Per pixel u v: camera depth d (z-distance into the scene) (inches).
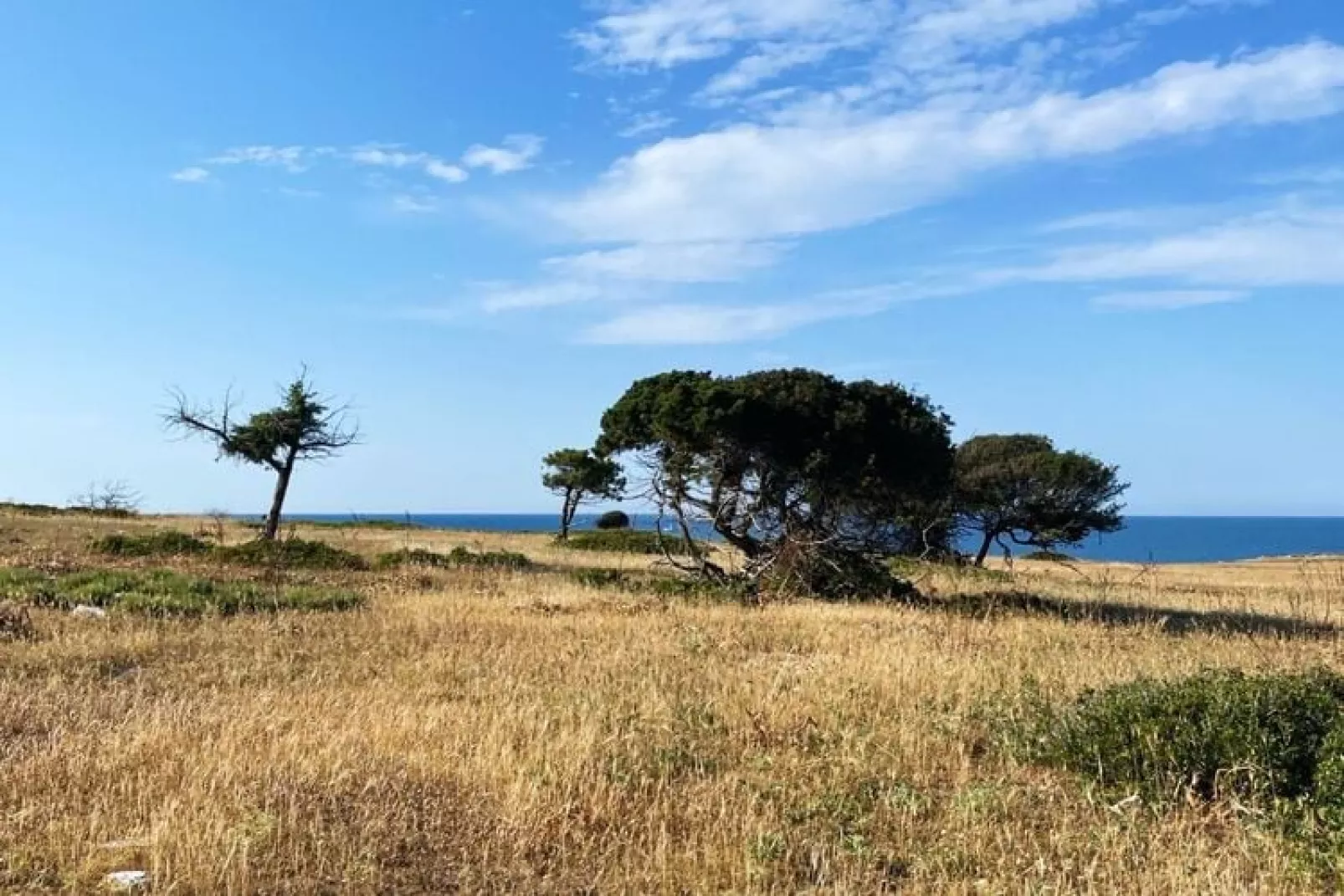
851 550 876.0
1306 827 251.4
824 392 906.1
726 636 538.9
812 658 476.1
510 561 1097.4
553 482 1835.6
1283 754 289.0
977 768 315.9
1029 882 219.6
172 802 240.8
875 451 910.4
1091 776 305.1
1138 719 316.2
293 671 433.1
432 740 311.3
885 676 416.8
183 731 307.0
